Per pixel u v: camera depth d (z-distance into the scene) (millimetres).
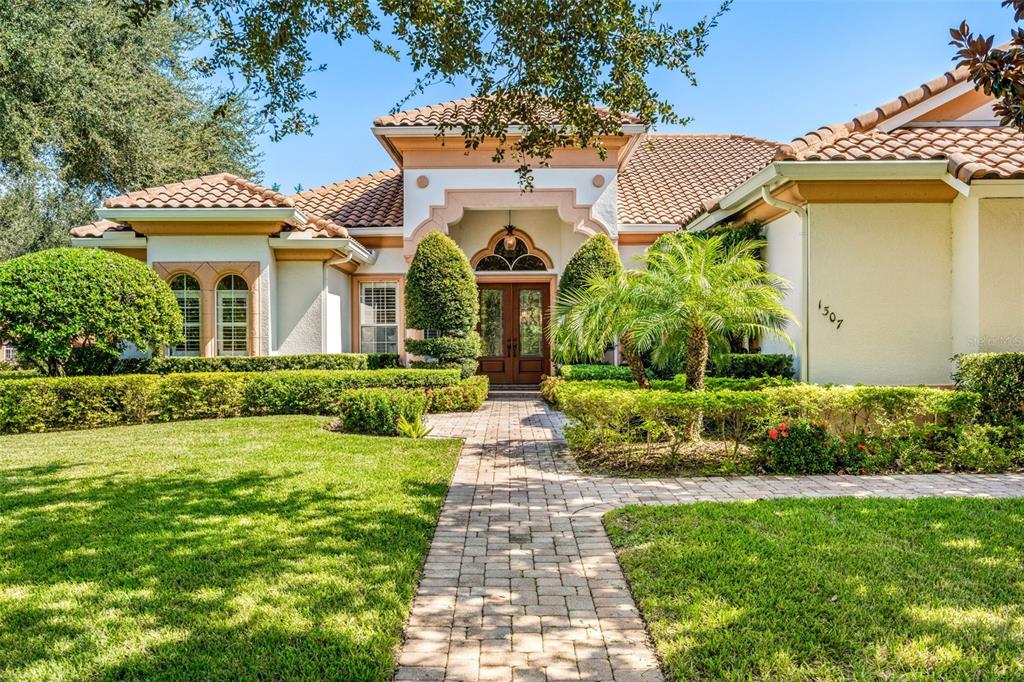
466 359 13867
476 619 3703
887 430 7289
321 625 3477
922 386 8578
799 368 9695
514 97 6180
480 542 5004
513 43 5859
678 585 3977
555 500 6168
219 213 12484
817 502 5699
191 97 21000
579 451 8430
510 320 16969
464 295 13688
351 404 9750
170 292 12039
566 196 14906
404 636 3502
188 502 5852
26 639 3334
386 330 15633
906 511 5391
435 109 15109
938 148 8859
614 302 8469
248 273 13031
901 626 3385
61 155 18797
